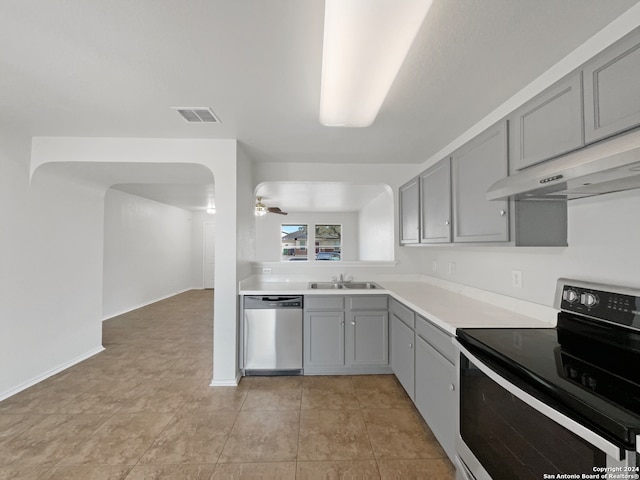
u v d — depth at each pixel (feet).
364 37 3.92
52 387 8.68
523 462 3.40
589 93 3.68
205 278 28.12
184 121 7.51
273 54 4.88
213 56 4.93
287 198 20.15
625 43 3.27
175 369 10.00
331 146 9.37
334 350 9.45
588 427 2.58
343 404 7.78
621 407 2.61
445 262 9.70
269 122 7.57
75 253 10.42
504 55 4.84
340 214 29.14
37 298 8.96
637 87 3.16
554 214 5.12
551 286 5.51
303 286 10.29
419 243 9.08
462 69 5.24
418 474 5.44
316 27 4.25
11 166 8.13
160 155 8.71
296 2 3.81
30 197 8.68
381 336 9.48
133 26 4.25
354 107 5.83
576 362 3.62
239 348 9.31
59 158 8.57
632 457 2.28
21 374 8.47
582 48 4.58
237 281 9.09
